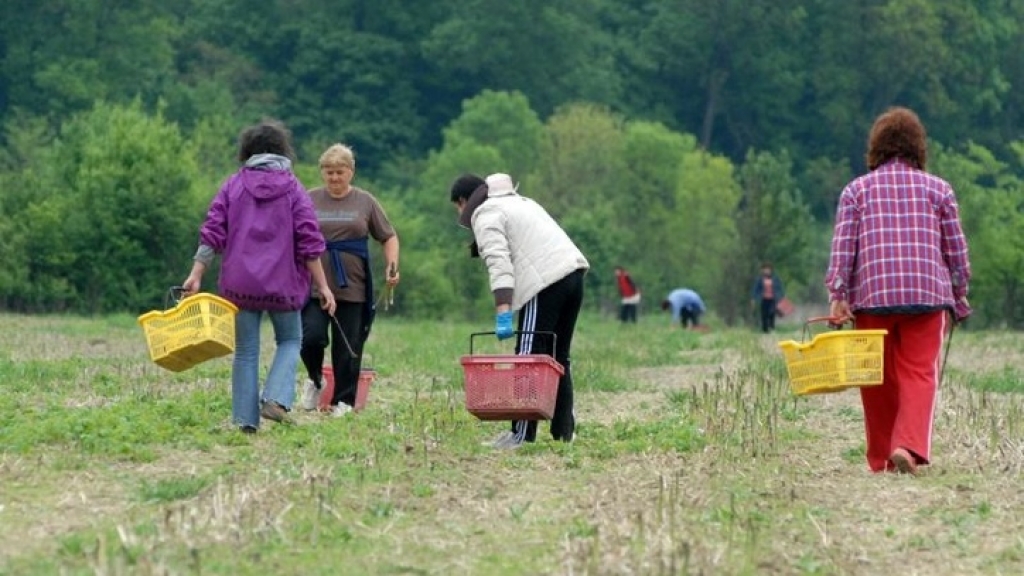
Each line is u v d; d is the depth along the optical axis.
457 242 162.25
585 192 189.88
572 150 194.38
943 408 35.66
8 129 191.12
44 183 109.50
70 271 103.25
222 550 19.86
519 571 19.67
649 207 192.12
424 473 25.25
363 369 35.03
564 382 29.05
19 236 101.88
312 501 22.52
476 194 28.95
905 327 26.44
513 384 26.98
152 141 105.62
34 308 102.94
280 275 28.72
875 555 21.00
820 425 33.94
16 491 23.16
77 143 116.38
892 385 26.61
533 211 28.83
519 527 21.83
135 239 103.75
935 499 24.19
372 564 19.81
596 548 19.84
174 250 104.44
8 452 26.00
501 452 27.89
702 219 190.75
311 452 26.94
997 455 28.30
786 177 133.88
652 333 86.25
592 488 24.48
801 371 26.00
